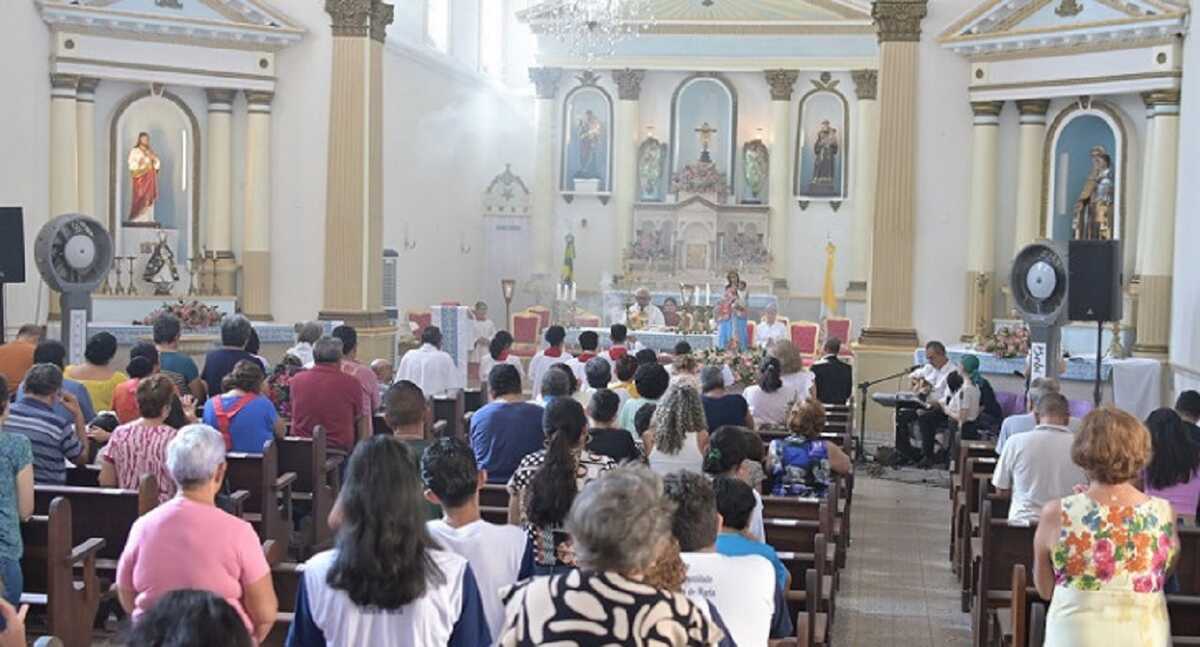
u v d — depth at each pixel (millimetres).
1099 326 13898
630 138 30469
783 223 30281
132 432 7715
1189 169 16266
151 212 20359
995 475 8445
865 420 18188
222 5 19562
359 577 4172
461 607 4387
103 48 19141
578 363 13203
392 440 4305
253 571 5016
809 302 30391
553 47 30344
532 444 8070
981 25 18188
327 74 20078
